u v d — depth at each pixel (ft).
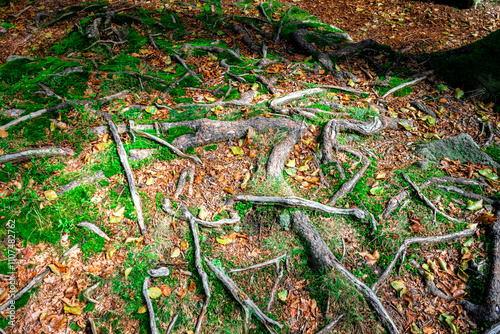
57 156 12.78
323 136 13.80
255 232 11.59
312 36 20.81
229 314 9.93
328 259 10.60
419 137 14.67
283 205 11.73
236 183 12.61
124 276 10.32
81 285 10.02
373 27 24.16
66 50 18.94
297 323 9.93
